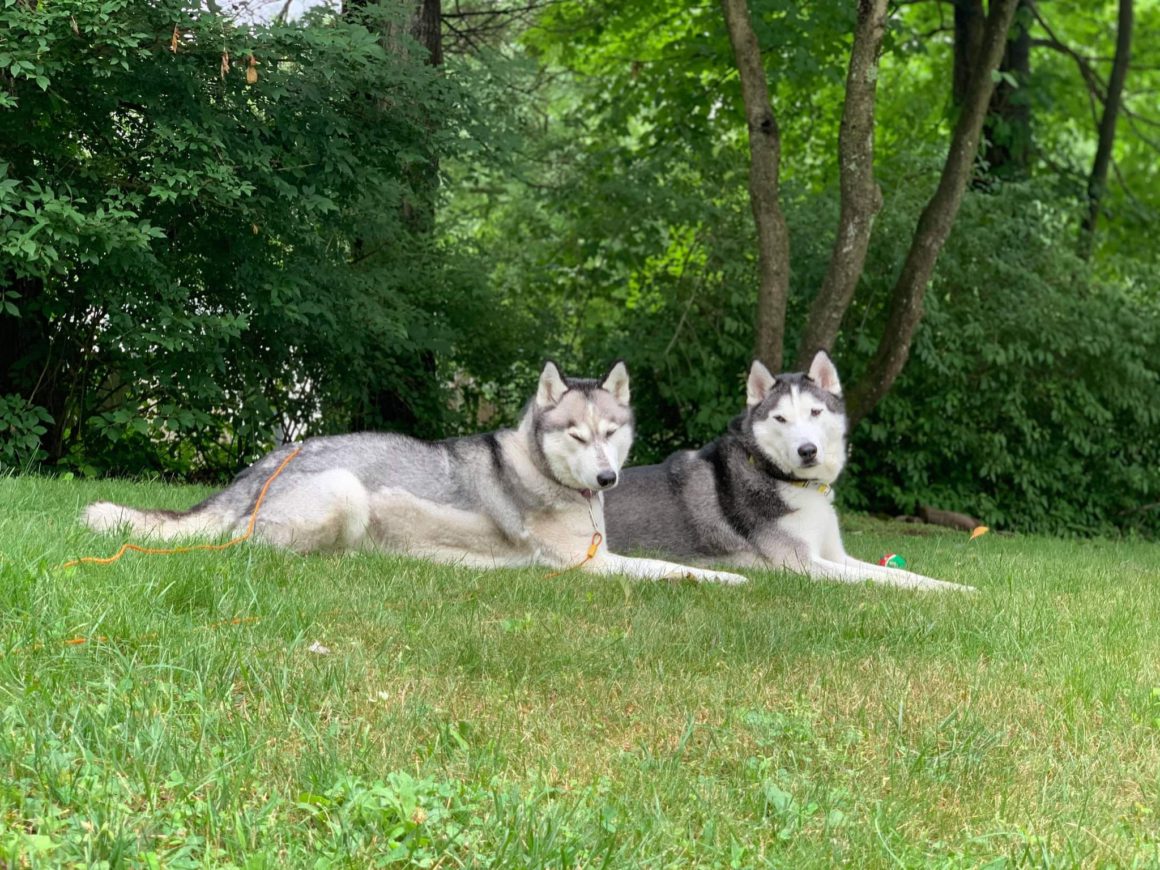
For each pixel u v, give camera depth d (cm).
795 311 755
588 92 909
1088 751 312
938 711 324
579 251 771
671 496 476
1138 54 1077
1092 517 808
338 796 256
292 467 420
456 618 356
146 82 553
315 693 312
